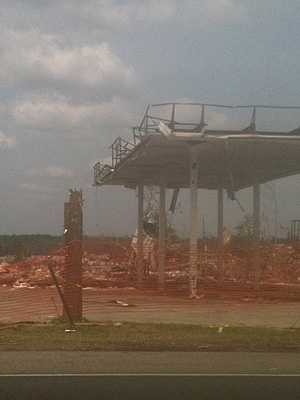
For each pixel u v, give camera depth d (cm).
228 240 4131
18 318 2117
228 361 1312
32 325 1855
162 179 3400
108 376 1142
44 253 5450
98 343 1533
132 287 3478
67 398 994
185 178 3622
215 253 4056
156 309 2425
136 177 3653
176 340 1581
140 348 1473
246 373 1177
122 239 4919
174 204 3884
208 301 2736
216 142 2677
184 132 2647
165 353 1416
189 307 2503
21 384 1077
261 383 1093
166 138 2630
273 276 3850
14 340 1579
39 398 993
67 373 1170
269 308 2472
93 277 3941
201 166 3319
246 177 3584
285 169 3362
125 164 3231
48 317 2139
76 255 1984
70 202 1995
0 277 4056
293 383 1094
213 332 1734
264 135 2656
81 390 1038
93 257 4675
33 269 4306
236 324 1972
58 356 1365
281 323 2014
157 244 4197
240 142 2670
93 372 1180
